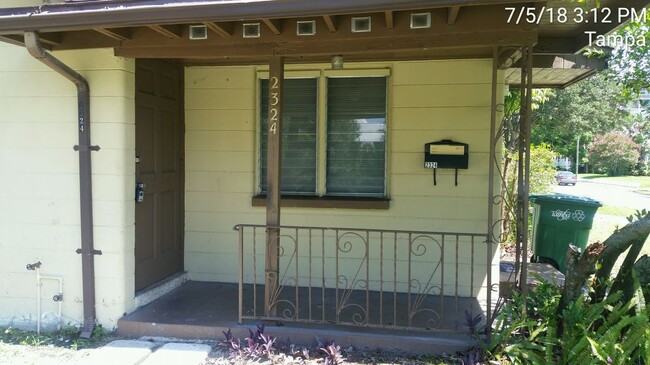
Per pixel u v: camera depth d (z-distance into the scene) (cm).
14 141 398
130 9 294
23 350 359
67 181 393
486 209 452
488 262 340
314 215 482
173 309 412
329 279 481
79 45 367
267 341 348
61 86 390
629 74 444
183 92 493
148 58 402
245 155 490
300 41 339
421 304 433
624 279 332
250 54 350
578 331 301
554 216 551
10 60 395
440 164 448
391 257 471
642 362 290
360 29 328
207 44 351
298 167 490
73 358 344
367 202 467
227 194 495
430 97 455
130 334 383
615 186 2659
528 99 333
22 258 401
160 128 452
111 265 388
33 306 401
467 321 351
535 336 321
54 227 396
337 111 480
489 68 444
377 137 475
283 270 489
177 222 490
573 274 326
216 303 430
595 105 2239
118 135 383
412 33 321
